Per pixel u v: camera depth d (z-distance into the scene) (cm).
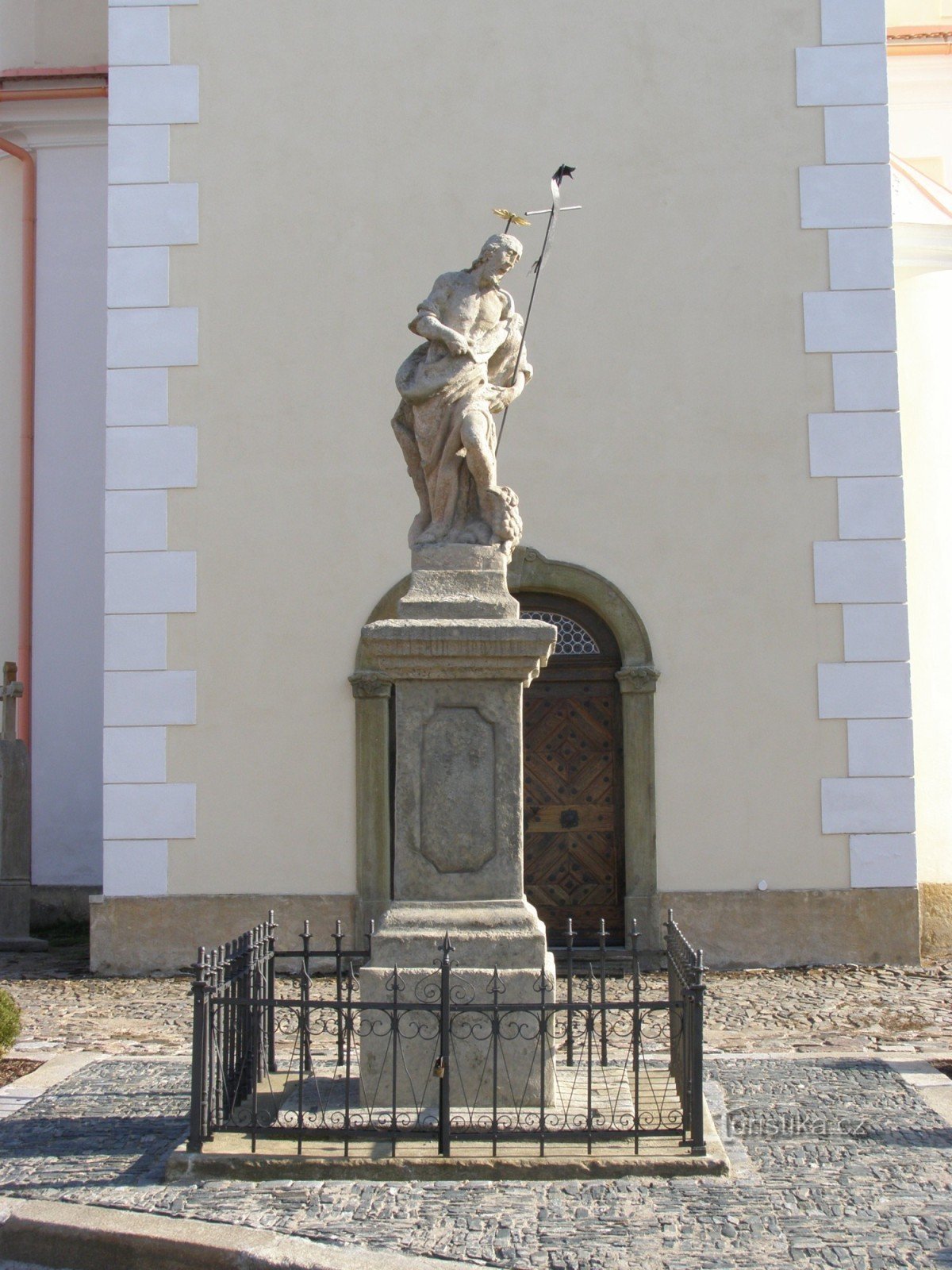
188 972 1069
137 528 1110
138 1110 658
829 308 1110
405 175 1135
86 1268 496
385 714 1087
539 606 1120
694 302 1118
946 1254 474
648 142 1130
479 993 599
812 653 1087
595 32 1140
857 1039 824
